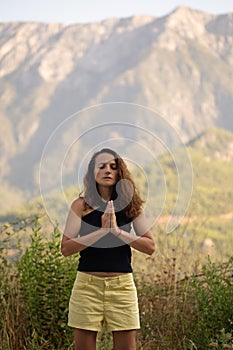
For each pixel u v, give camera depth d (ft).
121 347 14.44
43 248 19.99
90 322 14.21
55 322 19.58
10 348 19.01
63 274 19.66
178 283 22.00
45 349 19.24
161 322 20.71
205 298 19.86
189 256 22.59
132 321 14.30
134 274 22.56
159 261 22.85
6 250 21.26
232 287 20.27
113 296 14.21
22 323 20.15
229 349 17.38
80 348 14.44
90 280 14.24
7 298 20.85
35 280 19.75
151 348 19.98
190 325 20.43
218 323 19.66
